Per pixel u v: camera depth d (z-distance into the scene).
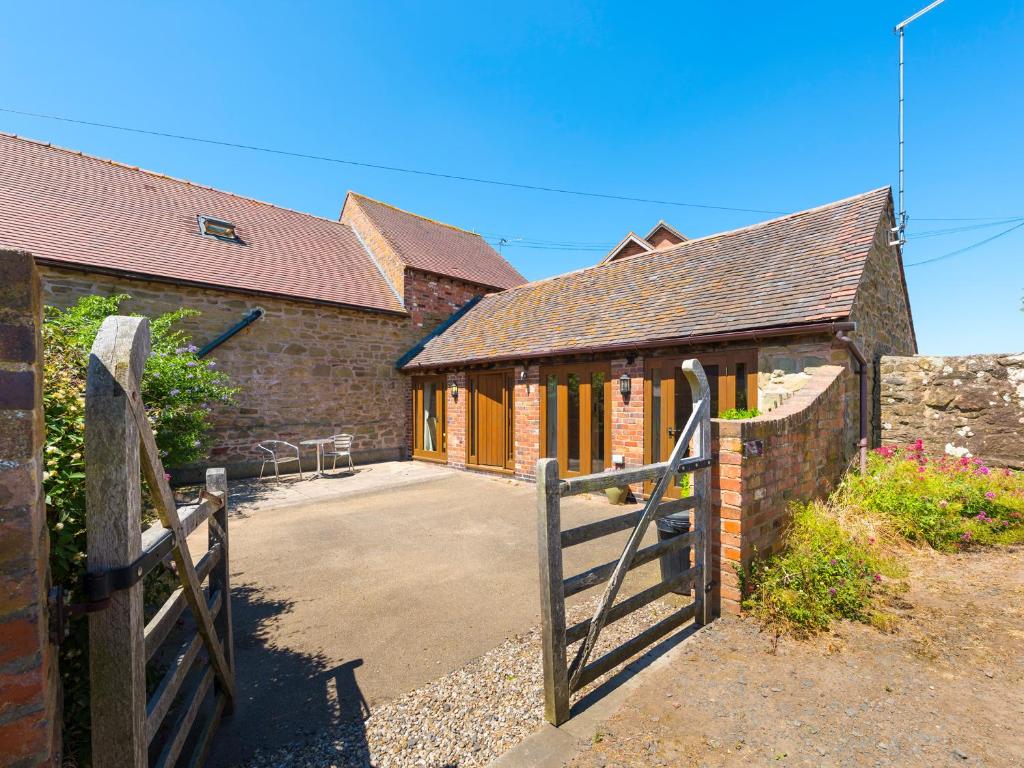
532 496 8.46
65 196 10.20
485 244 19.55
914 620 3.32
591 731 2.33
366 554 5.41
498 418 10.61
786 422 4.14
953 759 2.07
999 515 5.11
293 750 2.32
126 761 1.31
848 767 2.04
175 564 1.82
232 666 2.66
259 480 10.03
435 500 8.20
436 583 4.54
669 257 10.46
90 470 1.28
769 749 2.16
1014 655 2.88
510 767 2.11
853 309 6.00
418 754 2.27
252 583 4.59
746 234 9.56
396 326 13.12
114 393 1.31
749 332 6.25
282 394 10.88
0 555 1.06
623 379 7.95
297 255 12.91
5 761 1.07
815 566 3.57
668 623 3.16
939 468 5.79
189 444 7.89
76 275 8.43
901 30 8.33
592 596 4.12
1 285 1.06
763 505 3.75
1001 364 6.34
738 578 3.44
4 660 1.07
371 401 12.54
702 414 3.49
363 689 2.85
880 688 2.59
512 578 4.66
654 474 3.04
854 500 4.98
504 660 3.14
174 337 8.48
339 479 10.21
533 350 9.11
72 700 1.79
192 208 12.39
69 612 1.22
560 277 12.85
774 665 2.84
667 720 2.38
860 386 6.43
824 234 7.86
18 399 1.08
